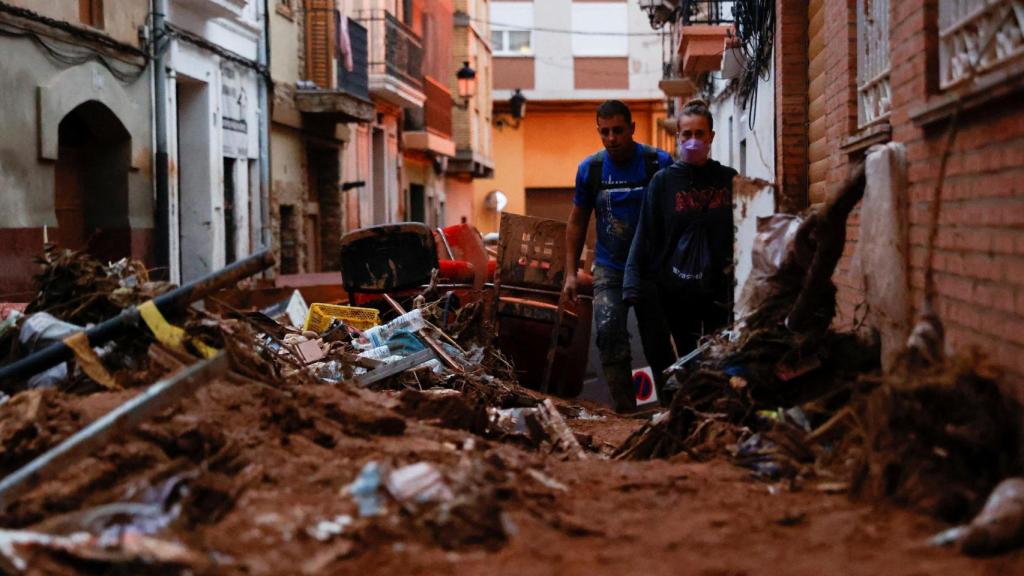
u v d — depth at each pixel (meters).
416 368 8.34
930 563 3.70
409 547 3.92
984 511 3.86
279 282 17.91
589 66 55.34
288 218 27.36
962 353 4.52
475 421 6.45
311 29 27.94
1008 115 4.39
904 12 5.85
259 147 24.78
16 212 14.87
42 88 15.38
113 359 6.14
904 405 4.45
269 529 3.99
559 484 4.98
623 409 9.39
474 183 56.78
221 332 6.08
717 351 6.52
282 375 6.77
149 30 18.89
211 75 21.77
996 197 4.52
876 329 6.18
